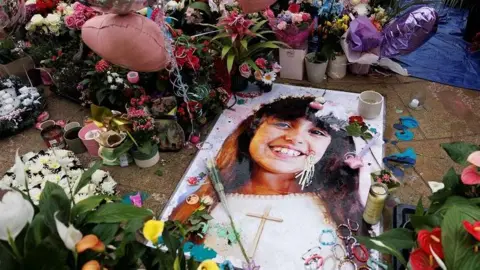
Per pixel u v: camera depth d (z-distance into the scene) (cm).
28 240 77
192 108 216
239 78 250
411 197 184
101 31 173
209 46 232
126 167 210
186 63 210
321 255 159
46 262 74
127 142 198
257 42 253
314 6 269
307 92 256
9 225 74
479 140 215
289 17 247
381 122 227
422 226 105
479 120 230
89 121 231
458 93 253
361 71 271
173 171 205
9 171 200
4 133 238
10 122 236
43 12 276
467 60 284
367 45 253
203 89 219
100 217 88
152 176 203
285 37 251
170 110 211
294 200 183
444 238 86
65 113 255
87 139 210
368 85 263
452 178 122
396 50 250
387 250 101
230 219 175
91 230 88
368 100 233
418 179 193
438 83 263
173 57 194
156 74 222
